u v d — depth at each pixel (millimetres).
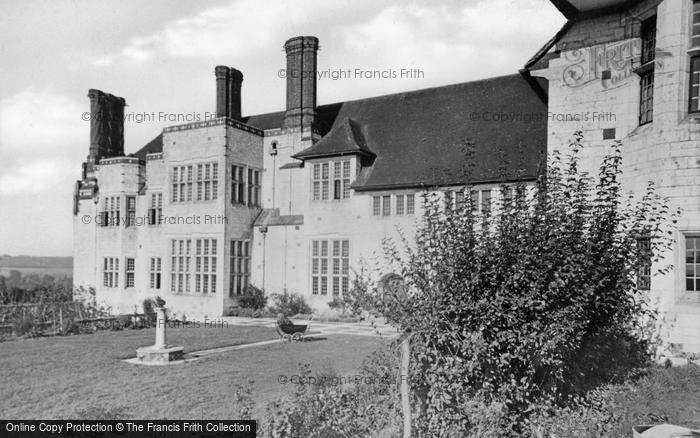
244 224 27125
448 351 7414
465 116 23953
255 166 28109
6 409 8555
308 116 27562
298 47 27922
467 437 6926
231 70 29703
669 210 12219
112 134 35438
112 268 31641
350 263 23609
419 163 22719
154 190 30031
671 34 12500
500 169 9695
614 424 7770
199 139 27000
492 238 7625
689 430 6680
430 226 7914
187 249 27234
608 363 9961
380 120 26641
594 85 15008
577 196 8531
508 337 7203
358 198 23641
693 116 12219
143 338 17297
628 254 8508
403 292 7922
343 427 6957
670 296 12070
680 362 11273
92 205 33438
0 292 24641
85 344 15734
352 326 21062
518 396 7391
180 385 10180
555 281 7074
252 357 13383
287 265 26266
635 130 13930
